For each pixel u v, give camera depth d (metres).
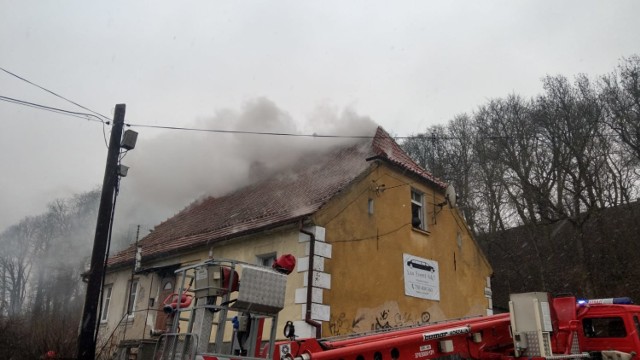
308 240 10.79
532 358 6.82
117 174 9.48
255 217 13.16
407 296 12.50
